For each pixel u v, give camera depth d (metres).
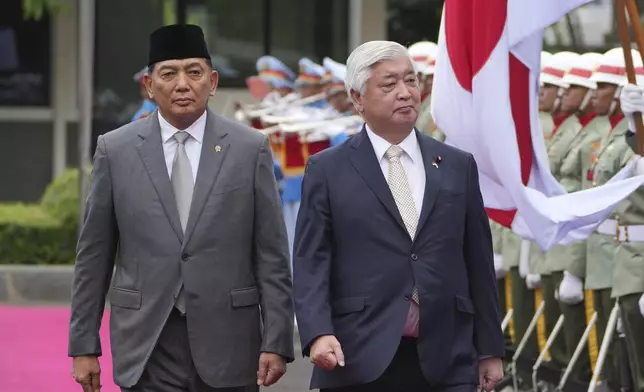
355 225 13.79
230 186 14.51
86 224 14.66
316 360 13.43
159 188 14.48
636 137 19.73
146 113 34.50
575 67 23.50
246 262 14.57
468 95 18.06
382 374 13.72
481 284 14.08
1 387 23.69
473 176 14.12
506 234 24.69
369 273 13.73
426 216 13.78
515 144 17.75
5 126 50.06
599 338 22.06
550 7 17.89
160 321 14.27
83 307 14.62
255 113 34.97
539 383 24.36
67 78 49.69
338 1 46.00
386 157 14.01
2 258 37.00
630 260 20.12
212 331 14.29
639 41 18.41
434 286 13.69
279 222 14.66
